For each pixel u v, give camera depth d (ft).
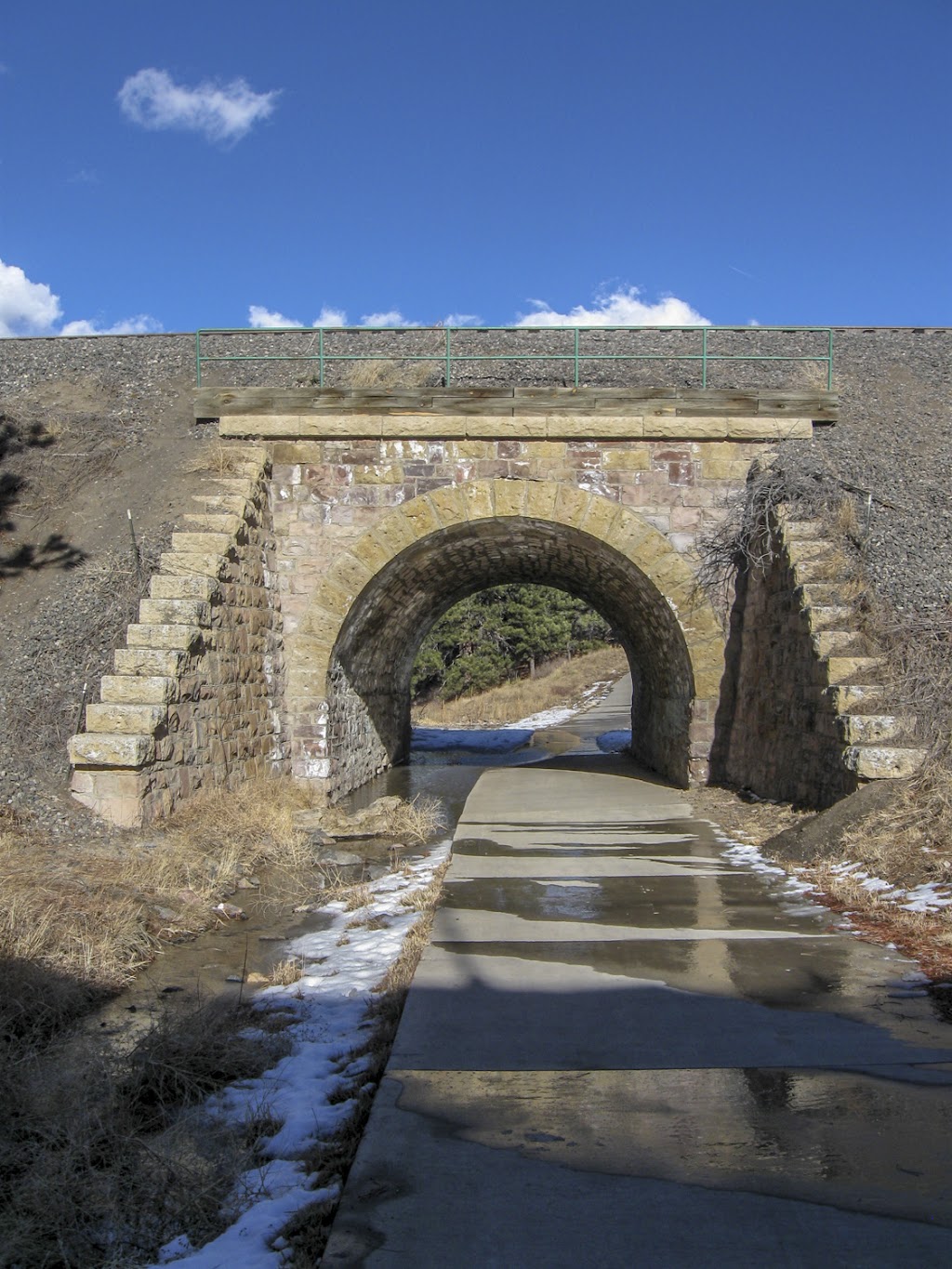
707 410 43.96
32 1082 14.32
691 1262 9.46
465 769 62.59
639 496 43.93
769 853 29.76
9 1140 12.90
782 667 36.58
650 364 52.19
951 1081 13.44
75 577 37.32
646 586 45.29
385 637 55.98
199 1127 13.53
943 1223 9.99
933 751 27.32
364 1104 13.74
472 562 58.13
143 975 21.03
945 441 44.37
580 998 17.24
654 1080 13.70
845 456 42.01
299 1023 17.58
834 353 55.31
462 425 43.62
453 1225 10.17
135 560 36.70
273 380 50.37
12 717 31.65
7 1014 17.13
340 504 43.93
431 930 22.15
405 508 43.62
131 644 32.94
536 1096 13.23
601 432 43.73
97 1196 11.81
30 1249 11.02
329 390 43.88
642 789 46.44
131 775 29.53
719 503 43.96
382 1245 9.86
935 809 25.22
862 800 27.45
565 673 132.98
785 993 17.22
